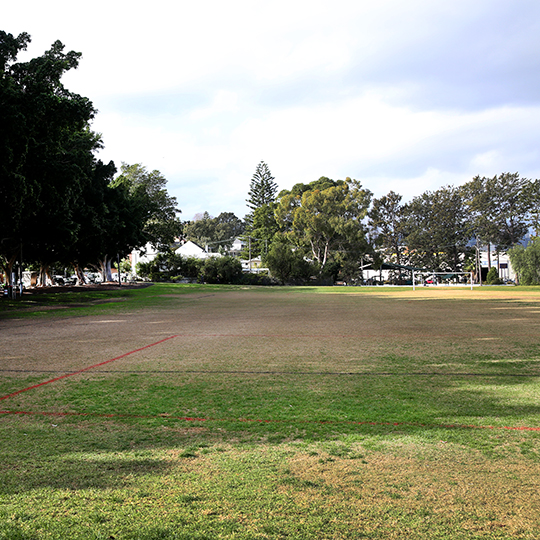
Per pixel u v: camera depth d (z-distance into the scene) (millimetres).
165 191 47594
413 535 2457
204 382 6199
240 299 29016
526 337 10461
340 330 12141
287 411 4801
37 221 23203
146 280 60375
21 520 2654
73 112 20812
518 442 3838
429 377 6379
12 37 20875
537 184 74438
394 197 88312
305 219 68625
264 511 2738
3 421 4551
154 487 3066
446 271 86375
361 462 3459
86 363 7707
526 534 2467
